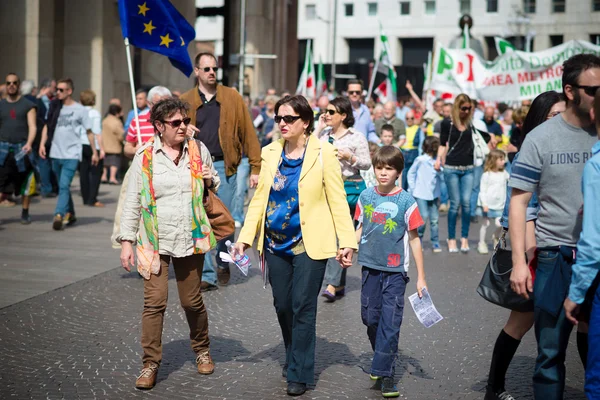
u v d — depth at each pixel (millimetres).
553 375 4293
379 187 5691
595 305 3957
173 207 5395
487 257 11148
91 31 21688
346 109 7898
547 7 64688
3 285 8195
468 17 19922
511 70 18656
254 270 9711
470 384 5516
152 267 5328
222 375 5598
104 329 6723
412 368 5875
